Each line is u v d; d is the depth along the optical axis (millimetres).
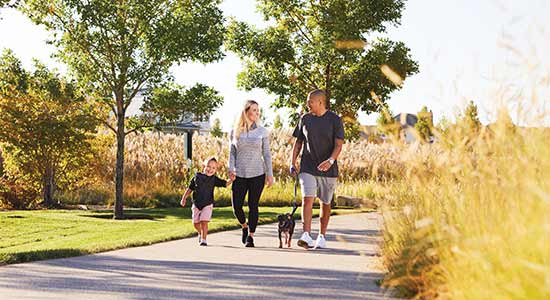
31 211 19438
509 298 3424
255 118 10156
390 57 19469
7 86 21562
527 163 4031
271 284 6230
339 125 9531
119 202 17484
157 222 15297
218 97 18578
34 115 21547
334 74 19938
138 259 8234
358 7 19359
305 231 9453
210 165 10031
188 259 8234
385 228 6324
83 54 17812
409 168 5238
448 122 4902
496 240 3793
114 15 17219
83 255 8711
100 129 23031
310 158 9562
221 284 6266
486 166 4523
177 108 18125
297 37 20125
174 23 17125
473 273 3916
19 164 22078
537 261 3453
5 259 7918
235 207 10047
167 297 5605
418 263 5211
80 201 23938
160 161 26109
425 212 5266
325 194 9555
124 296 5676
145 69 17844
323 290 5871
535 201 3736
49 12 17062
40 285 6266
